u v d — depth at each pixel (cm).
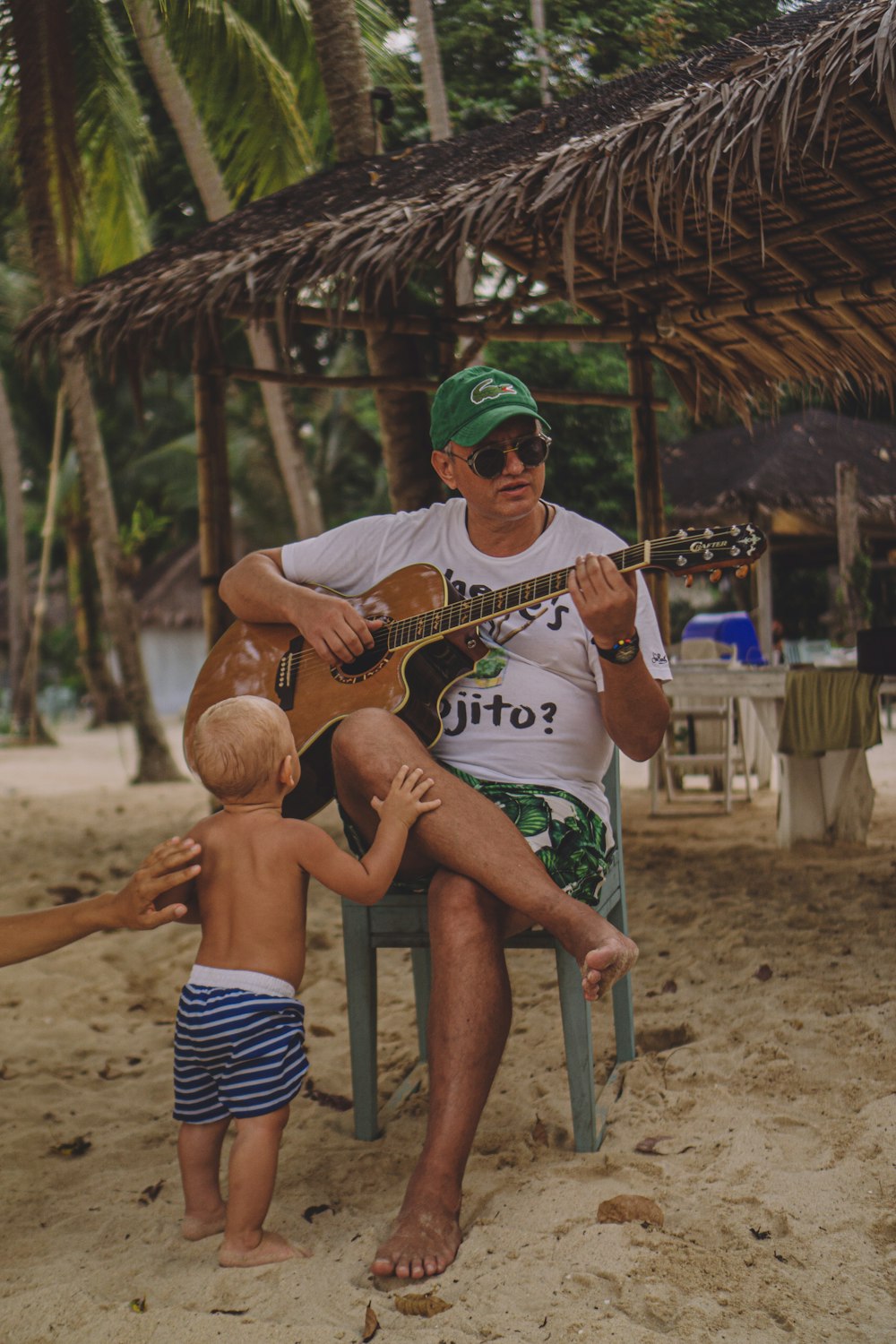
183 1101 241
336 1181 266
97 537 1250
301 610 295
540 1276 216
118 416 2300
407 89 1057
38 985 441
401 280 554
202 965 240
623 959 236
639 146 430
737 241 546
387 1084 328
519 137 572
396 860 248
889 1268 214
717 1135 270
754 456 1243
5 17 903
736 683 619
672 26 842
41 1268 231
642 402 733
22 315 1888
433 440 291
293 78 998
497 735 282
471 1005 240
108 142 1052
